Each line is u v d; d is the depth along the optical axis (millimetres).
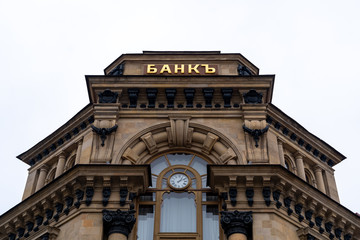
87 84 33875
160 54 35406
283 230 27672
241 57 35688
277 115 33250
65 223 28469
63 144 34938
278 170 28484
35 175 35438
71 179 28734
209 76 32781
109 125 31422
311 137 35094
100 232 26969
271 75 32938
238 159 30172
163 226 28969
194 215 29359
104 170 28516
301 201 29609
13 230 31438
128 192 28359
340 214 31312
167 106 32281
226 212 27484
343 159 36656
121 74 34500
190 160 31219
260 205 27859
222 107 32344
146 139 30984
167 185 30297
